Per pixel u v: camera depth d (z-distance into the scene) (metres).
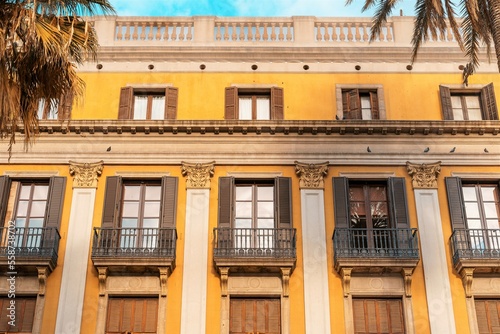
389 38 26.61
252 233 22.86
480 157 24.12
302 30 26.69
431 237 22.77
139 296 21.89
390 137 24.38
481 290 21.81
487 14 21.84
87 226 22.91
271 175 23.77
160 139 24.33
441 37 24.59
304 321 21.42
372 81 25.53
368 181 23.95
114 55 25.77
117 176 23.58
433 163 23.91
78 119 24.28
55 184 23.47
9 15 16.02
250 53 25.80
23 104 16.72
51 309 21.56
